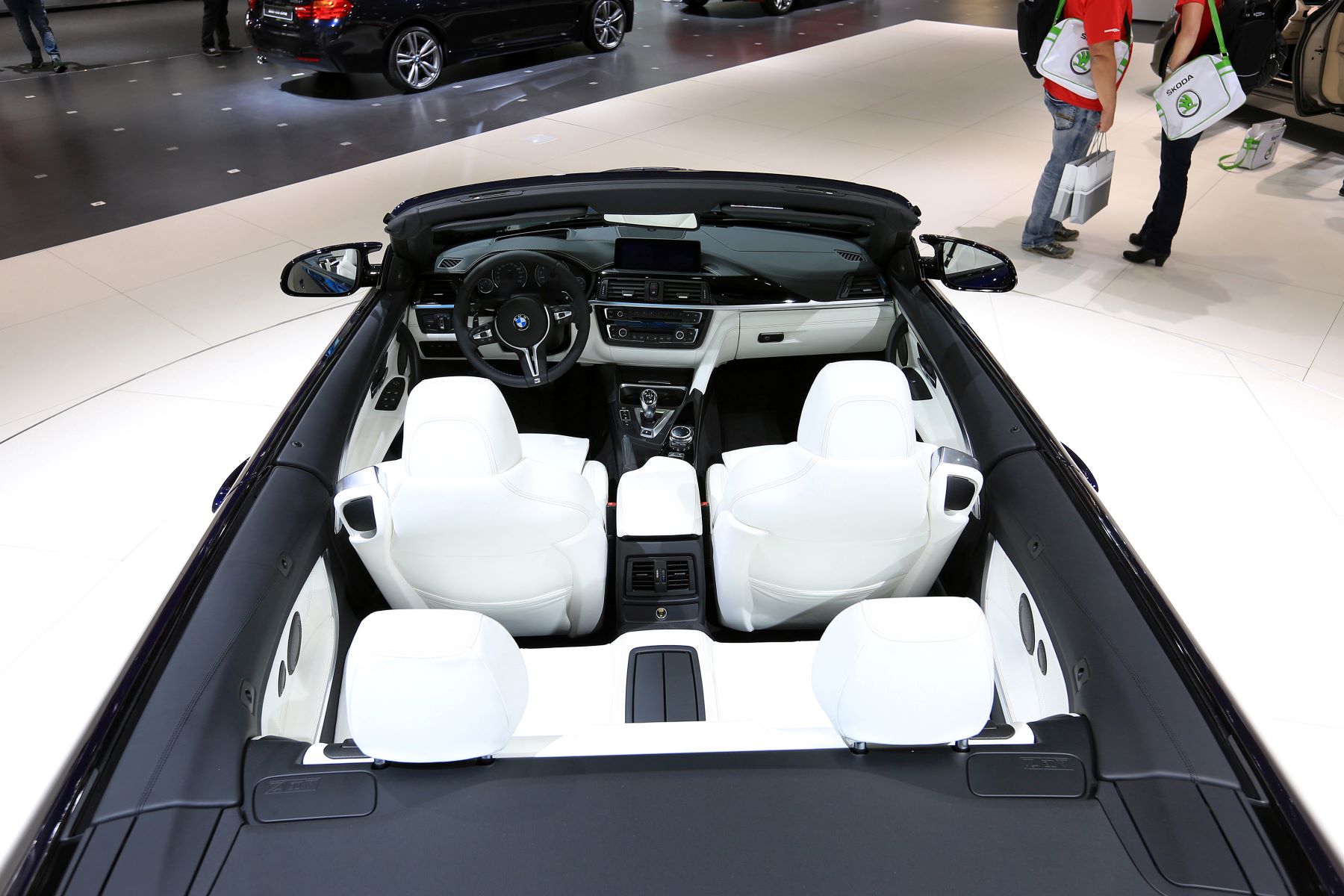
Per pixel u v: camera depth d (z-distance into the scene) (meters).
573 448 2.51
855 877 1.06
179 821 1.12
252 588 1.51
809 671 1.78
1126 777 1.19
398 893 1.04
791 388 3.23
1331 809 2.08
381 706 1.09
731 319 2.87
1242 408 3.64
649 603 2.08
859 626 1.13
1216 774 1.18
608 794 1.16
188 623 1.42
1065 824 1.12
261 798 1.15
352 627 1.91
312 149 6.61
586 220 2.70
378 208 5.57
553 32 8.62
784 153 6.55
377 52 7.54
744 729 1.28
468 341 2.65
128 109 7.64
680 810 1.14
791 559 1.81
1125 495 3.13
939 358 2.27
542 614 1.93
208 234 5.24
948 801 1.15
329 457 1.90
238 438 3.45
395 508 1.65
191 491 3.15
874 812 1.13
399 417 2.51
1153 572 2.79
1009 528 1.74
